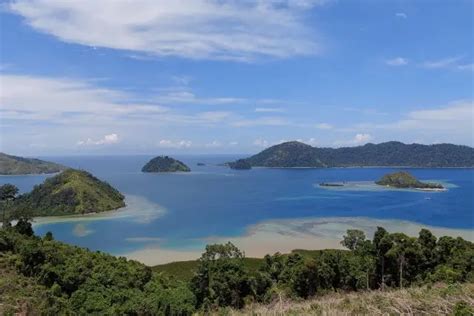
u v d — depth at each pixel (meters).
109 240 103.69
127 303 48.31
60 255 54.97
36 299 43.81
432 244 59.97
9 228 65.62
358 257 58.97
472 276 46.19
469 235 103.31
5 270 49.59
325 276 54.88
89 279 51.41
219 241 100.69
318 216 135.25
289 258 62.72
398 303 20.73
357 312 21.09
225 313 42.50
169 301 49.75
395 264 57.06
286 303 37.38
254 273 57.59
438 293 22.33
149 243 99.81
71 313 45.09
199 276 56.38
